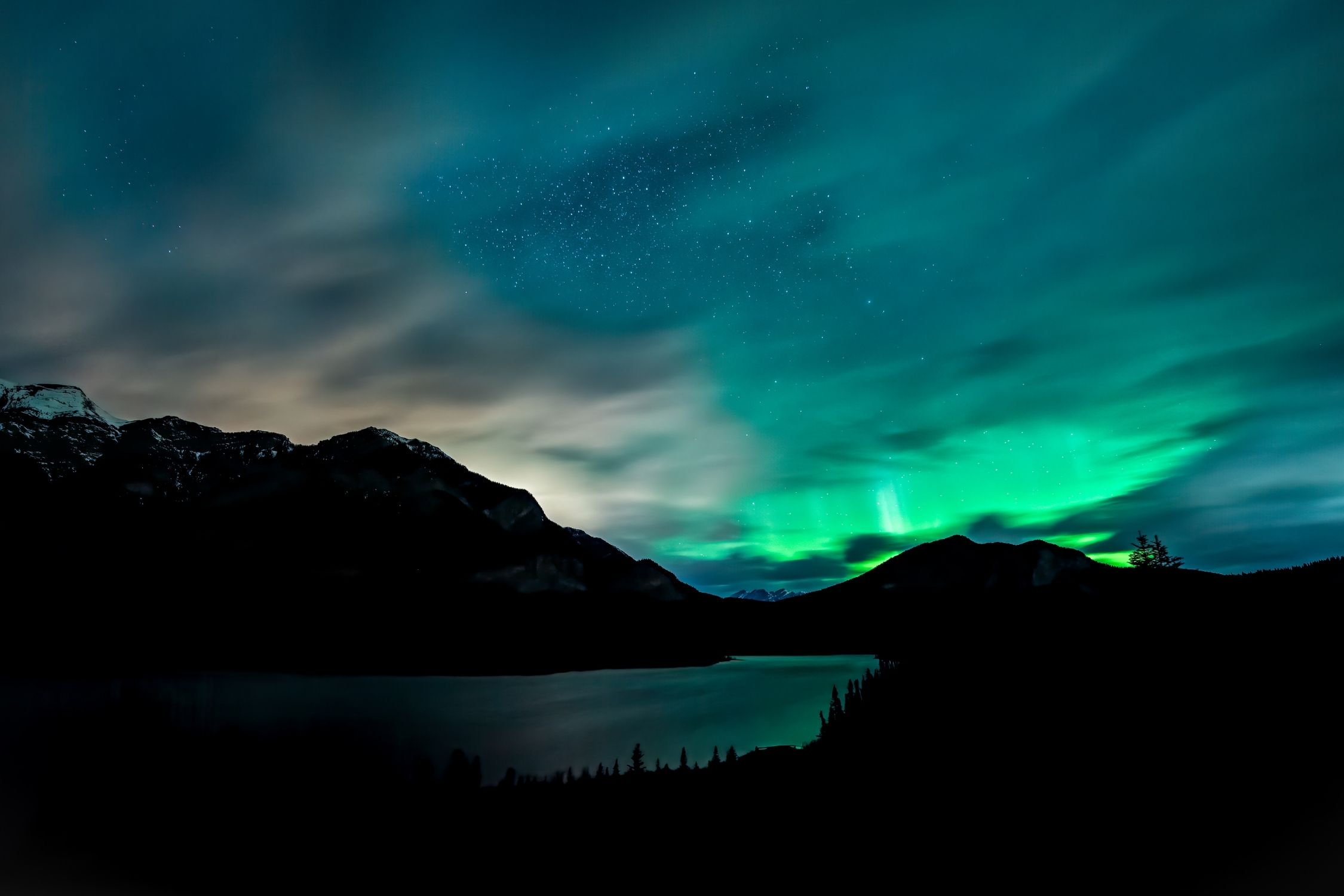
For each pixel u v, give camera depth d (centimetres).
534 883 3225
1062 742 3559
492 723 10162
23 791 6594
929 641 10044
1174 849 2286
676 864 3066
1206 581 8688
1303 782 2627
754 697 11362
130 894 4081
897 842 2752
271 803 6034
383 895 3588
